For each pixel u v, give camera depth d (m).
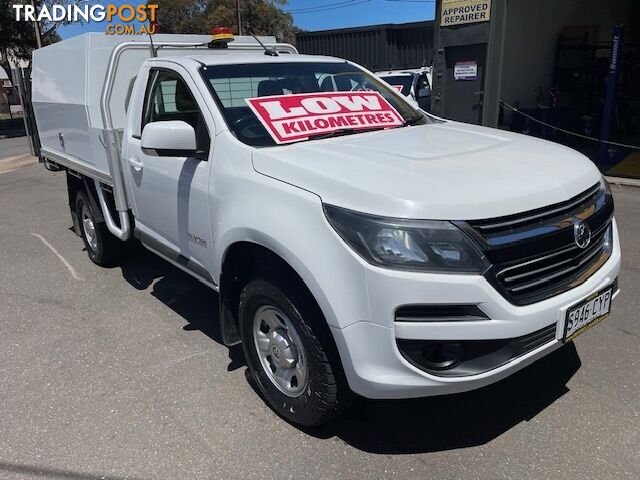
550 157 2.87
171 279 5.11
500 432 2.81
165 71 3.75
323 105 3.48
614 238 2.94
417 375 2.30
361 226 2.28
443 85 10.15
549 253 2.41
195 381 3.39
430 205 2.24
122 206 4.29
